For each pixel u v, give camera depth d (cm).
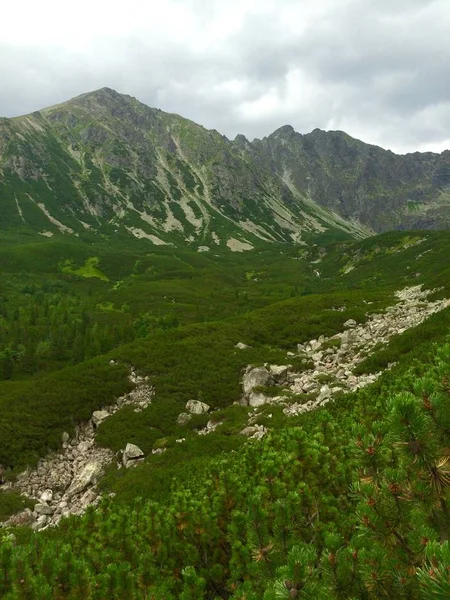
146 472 2481
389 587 429
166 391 3697
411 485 431
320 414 1177
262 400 3362
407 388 445
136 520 1024
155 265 18600
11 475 2762
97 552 955
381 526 446
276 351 4456
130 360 4147
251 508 668
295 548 459
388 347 3534
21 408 3319
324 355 4147
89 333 8019
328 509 748
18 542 1836
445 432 394
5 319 10362
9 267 16775
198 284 15600
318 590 434
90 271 17738
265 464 813
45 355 7294
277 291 15038
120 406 3566
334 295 6488
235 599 566
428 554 306
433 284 5928
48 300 12594
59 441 3100
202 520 899
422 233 18250
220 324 5262
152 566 867
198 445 2673
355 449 504
